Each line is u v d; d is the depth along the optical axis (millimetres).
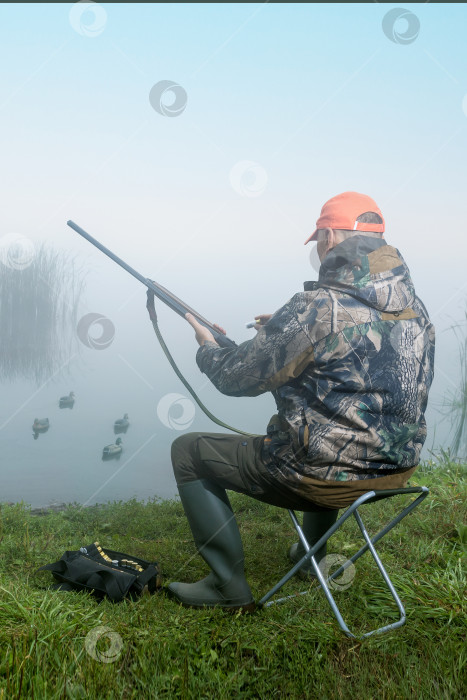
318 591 2912
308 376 2494
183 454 2830
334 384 2438
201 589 2812
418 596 2775
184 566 3406
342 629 2463
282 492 2596
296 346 2465
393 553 3477
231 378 2637
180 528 4109
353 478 2488
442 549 3449
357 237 2547
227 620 2605
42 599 2633
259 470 2611
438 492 4348
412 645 2428
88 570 2959
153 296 3213
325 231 2588
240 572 2768
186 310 3049
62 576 2996
